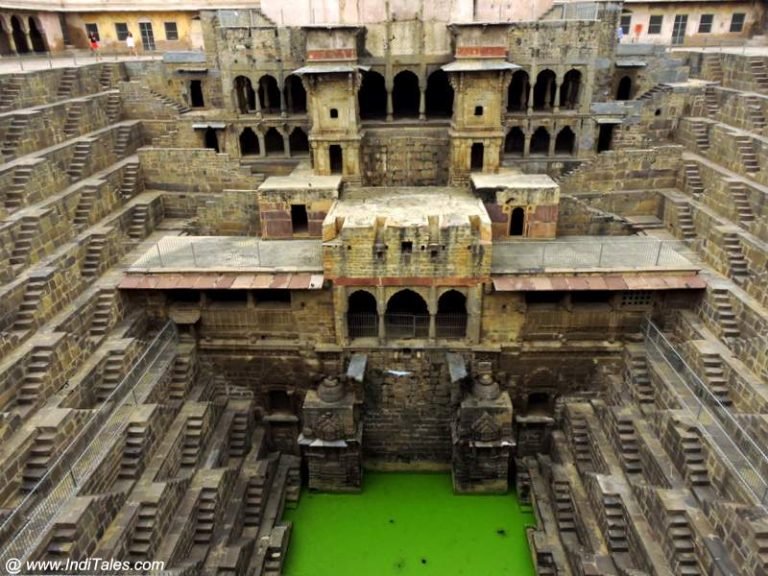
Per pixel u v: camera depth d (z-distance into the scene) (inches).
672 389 1055.6
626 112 1533.0
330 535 1162.0
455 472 1246.3
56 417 900.0
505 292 1200.2
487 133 1425.9
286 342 1270.9
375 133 1523.1
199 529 987.3
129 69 1711.4
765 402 924.0
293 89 1643.7
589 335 1248.2
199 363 1296.8
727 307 1123.3
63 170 1354.6
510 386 1300.4
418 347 1245.1
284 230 1403.8
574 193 1533.0
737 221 1269.7
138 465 946.7
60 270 1103.6
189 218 1600.6
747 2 2103.8
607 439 1146.7
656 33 2175.2
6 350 941.8
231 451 1211.2
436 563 1095.0
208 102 1734.7
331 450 1219.9
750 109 1402.6
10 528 772.0
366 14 1681.8
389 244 1151.6
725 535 805.2
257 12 1668.3
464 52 1360.7
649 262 1224.8
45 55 2103.8
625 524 967.6
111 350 1103.0
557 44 1470.2
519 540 1145.4
